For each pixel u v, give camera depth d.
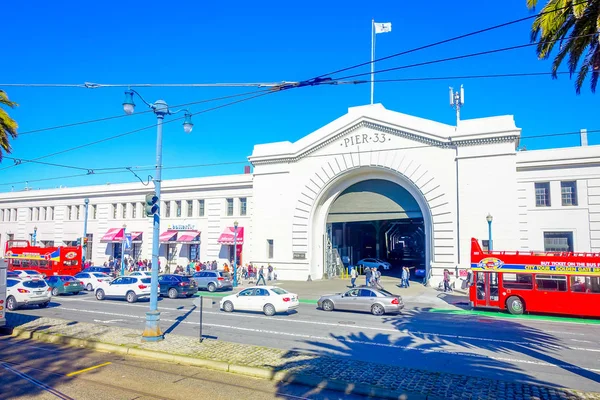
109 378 10.08
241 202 42.75
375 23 37.06
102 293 27.62
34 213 55.66
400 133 34.47
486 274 23.09
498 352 13.22
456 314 22.06
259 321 18.98
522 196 31.27
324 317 20.39
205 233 43.59
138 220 47.19
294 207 38.56
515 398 8.52
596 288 20.86
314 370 10.31
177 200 45.66
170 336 14.39
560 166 30.39
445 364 11.67
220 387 9.48
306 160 38.41
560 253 21.80
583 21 14.43
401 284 33.16
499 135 30.70
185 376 10.28
